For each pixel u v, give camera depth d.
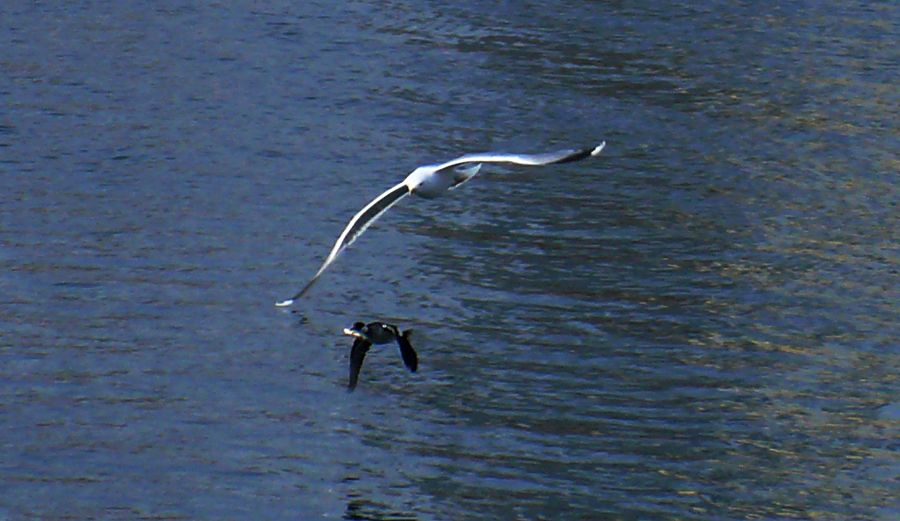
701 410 26.77
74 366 27.61
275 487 23.97
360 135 39.75
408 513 23.30
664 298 31.20
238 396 26.86
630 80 44.16
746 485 24.38
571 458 25.02
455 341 29.06
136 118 40.25
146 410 26.23
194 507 23.31
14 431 25.30
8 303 29.88
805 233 34.66
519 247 33.59
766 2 51.53
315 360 28.30
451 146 39.25
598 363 28.36
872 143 40.09
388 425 26.00
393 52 45.88
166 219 34.25
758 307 30.88
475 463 24.81
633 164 38.47
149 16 48.72
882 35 48.47
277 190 36.12
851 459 25.33
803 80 44.50
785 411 26.78
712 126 41.03
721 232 34.59
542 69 44.78
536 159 11.52
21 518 22.78
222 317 29.83
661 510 23.56
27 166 36.81
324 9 49.75
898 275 32.53
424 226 34.53
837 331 29.95
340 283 31.48
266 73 44.00
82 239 32.97
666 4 51.06
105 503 23.33
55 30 46.94
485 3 50.56
